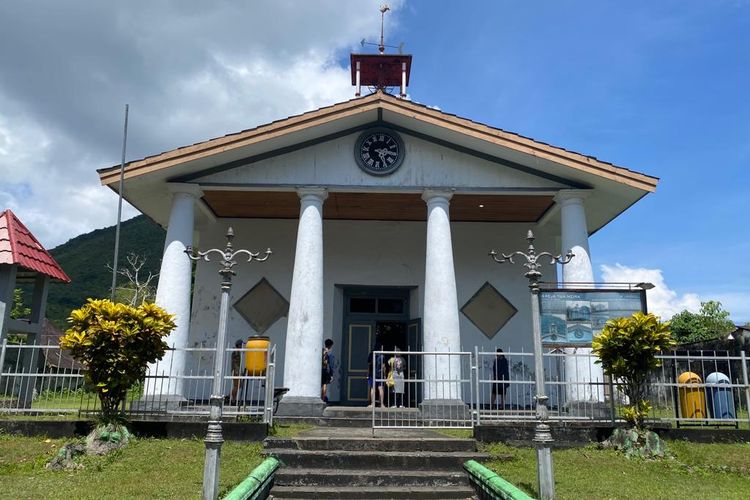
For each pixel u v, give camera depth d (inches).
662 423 382.6
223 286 262.8
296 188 519.2
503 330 617.6
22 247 491.5
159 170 498.0
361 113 504.4
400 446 329.1
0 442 349.4
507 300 626.8
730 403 393.7
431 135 529.7
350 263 636.1
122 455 320.8
